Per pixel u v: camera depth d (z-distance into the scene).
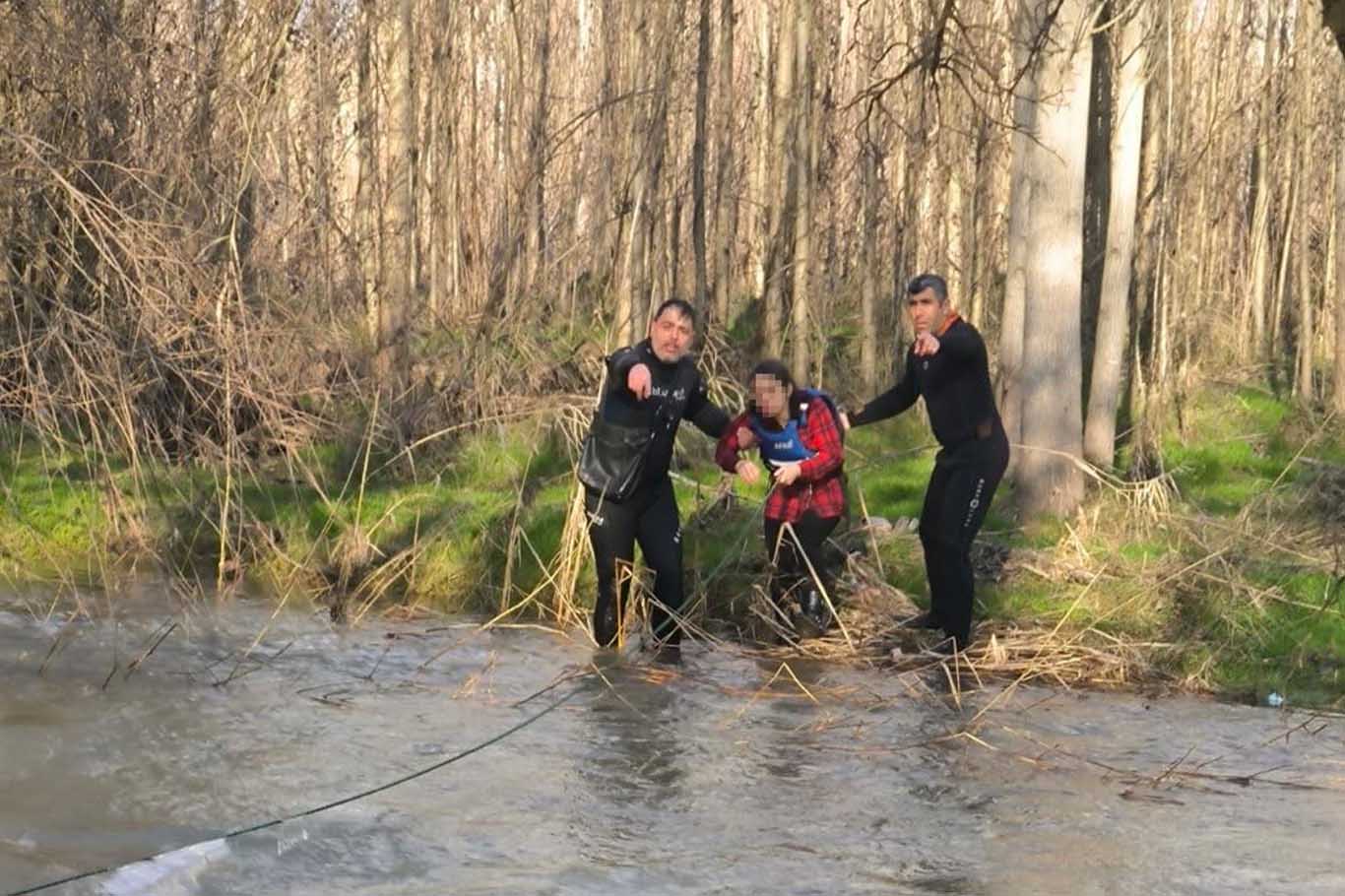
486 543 9.74
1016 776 6.13
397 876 4.84
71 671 7.14
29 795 5.42
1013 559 9.57
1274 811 5.77
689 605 8.83
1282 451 14.80
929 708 7.16
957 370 7.95
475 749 6.25
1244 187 22.83
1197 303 18.11
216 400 9.02
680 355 8.18
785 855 5.14
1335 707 7.50
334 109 14.35
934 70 7.07
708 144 19.23
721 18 18.48
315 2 13.62
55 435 8.18
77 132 9.39
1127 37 12.80
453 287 17.27
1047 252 11.09
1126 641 8.23
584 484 8.14
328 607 8.95
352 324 12.41
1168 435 14.73
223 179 9.92
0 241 8.20
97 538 9.28
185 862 4.84
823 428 8.30
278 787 5.67
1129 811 5.71
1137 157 12.85
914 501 11.45
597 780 5.93
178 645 7.77
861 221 18.25
